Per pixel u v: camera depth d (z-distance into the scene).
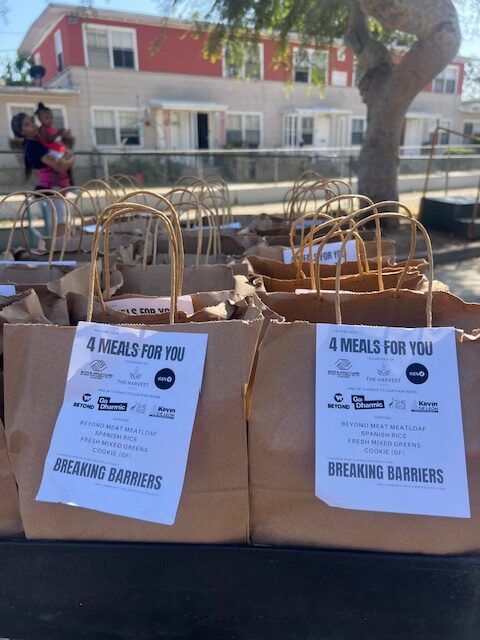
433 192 13.52
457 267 6.25
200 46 17.69
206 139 18.91
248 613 1.13
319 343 1.08
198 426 1.06
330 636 1.13
